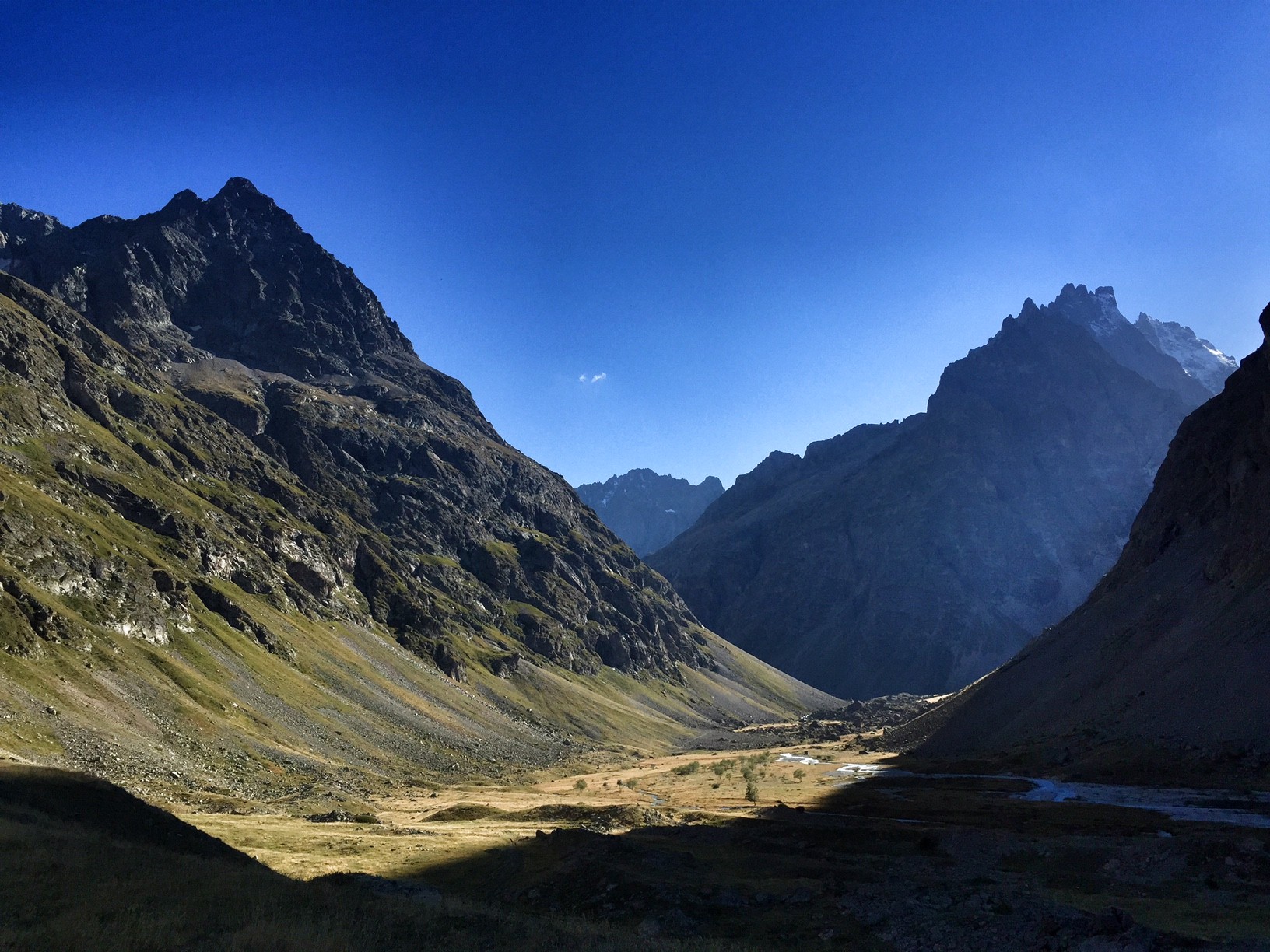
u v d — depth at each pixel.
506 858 63.88
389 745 180.00
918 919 44.28
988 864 71.81
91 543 165.25
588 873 54.06
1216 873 61.66
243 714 149.38
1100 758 136.62
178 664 149.25
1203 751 123.06
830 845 79.69
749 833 86.44
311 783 133.00
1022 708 190.88
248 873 39.38
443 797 144.62
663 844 77.12
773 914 47.69
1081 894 60.22
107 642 137.88
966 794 131.75
